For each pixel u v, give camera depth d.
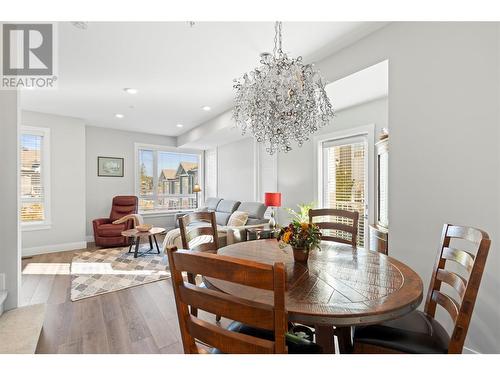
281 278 0.72
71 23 2.10
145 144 6.58
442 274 1.36
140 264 3.93
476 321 1.65
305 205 3.92
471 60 1.68
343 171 3.66
